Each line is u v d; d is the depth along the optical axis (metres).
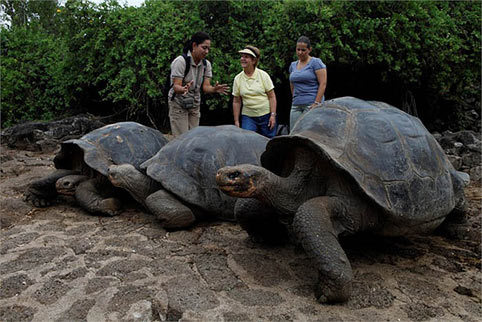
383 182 2.18
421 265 2.55
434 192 2.39
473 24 7.96
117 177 3.40
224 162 3.33
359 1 7.03
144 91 8.05
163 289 2.15
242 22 7.74
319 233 2.01
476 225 3.28
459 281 2.34
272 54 7.39
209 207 3.25
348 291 1.98
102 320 1.89
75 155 4.17
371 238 2.97
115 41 7.93
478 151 5.66
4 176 5.09
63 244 2.83
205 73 4.84
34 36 10.34
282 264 2.49
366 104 2.64
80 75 8.38
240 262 2.51
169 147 3.55
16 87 9.39
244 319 1.89
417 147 2.46
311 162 2.37
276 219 2.69
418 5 7.07
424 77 8.27
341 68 8.10
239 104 5.06
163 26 7.57
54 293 2.13
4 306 2.02
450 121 9.30
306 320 1.89
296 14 7.17
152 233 3.05
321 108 2.59
